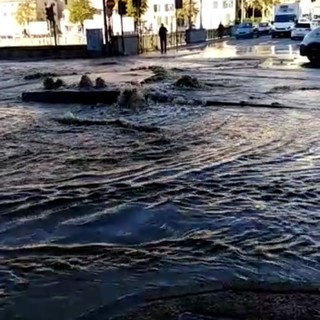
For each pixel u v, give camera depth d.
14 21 90.56
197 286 3.61
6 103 12.52
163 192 5.63
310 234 4.48
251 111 10.84
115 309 3.35
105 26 31.50
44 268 3.91
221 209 5.11
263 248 4.20
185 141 8.01
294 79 16.91
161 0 82.25
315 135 8.36
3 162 6.88
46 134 8.66
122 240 4.43
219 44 43.09
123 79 15.47
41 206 5.23
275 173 6.27
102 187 5.81
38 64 26.39
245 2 90.56
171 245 4.30
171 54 31.44
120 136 8.43
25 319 3.25
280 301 3.40
